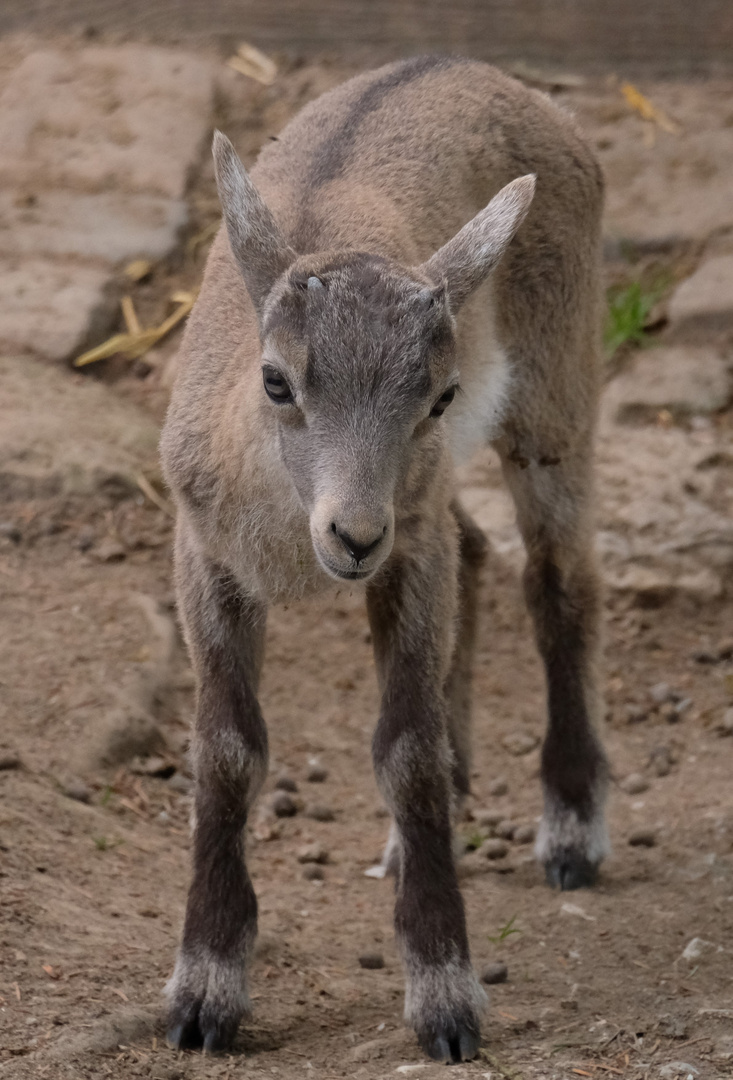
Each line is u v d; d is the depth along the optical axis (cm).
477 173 1514
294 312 1076
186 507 1257
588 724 1653
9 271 2625
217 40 3153
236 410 1195
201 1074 1103
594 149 1722
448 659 1270
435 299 1073
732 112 2970
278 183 1384
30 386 2403
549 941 1433
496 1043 1180
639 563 2223
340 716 1998
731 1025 1199
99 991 1203
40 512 2169
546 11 3039
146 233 2702
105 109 2972
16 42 3177
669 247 2716
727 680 2069
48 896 1365
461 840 1698
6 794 1550
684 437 2431
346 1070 1127
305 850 1652
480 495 2347
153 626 1958
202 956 1184
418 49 3075
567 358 1623
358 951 1399
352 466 1045
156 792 1716
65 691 1791
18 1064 1076
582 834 1614
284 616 2186
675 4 3028
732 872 1570
